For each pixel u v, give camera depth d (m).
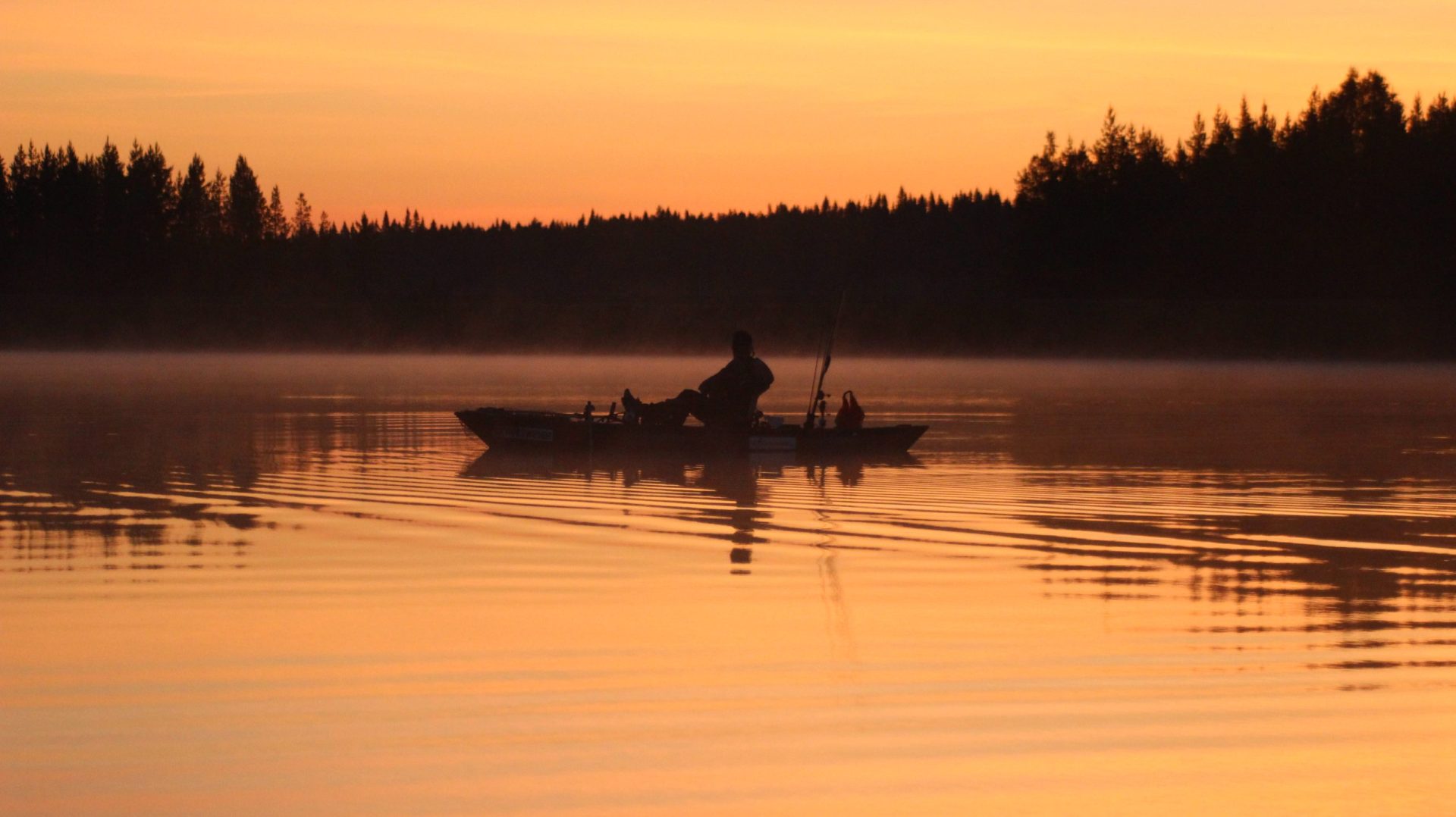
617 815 8.61
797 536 19.00
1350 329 125.44
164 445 33.16
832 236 192.12
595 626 13.39
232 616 13.76
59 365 103.69
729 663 12.00
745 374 31.44
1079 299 140.25
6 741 9.90
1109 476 26.75
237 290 166.75
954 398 59.16
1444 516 21.02
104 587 15.22
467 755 9.62
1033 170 151.00
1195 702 10.84
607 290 189.12
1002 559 17.12
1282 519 20.73
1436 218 132.38
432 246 188.00
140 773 9.29
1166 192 146.75
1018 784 9.12
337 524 19.97
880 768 9.38
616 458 30.59
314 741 9.89
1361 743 9.88
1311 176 139.25
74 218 169.62
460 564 16.69
